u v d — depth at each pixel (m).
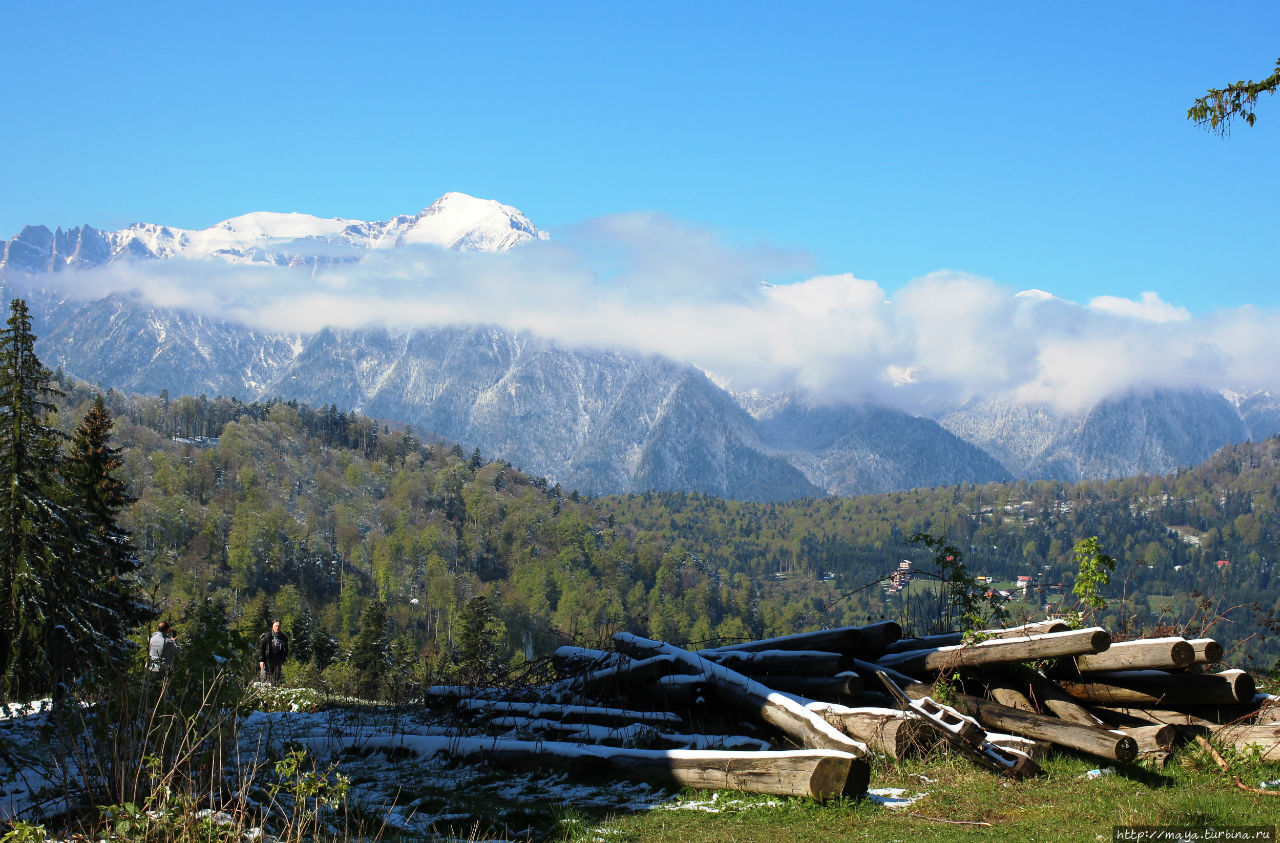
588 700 10.09
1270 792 6.47
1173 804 6.20
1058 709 8.07
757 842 5.82
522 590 179.25
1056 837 5.69
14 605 23.25
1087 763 7.31
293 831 5.66
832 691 8.86
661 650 10.14
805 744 7.59
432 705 11.28
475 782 7.71
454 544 194.50
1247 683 7.62
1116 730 7.65
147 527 151.88
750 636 11.72
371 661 56.69
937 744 7.55
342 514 193.12
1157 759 7.29
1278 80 8.48
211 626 6.87
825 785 6.54
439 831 6.29
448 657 16.52
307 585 162.88
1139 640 7.89
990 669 8.52
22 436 25.69
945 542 10.66
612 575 198.50
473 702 10.55
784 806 6.52
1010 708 7.96
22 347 26.31
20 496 24.88
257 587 155.12
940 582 11.69
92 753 6.19
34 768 6.64
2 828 5.35
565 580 186.00
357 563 178.75
